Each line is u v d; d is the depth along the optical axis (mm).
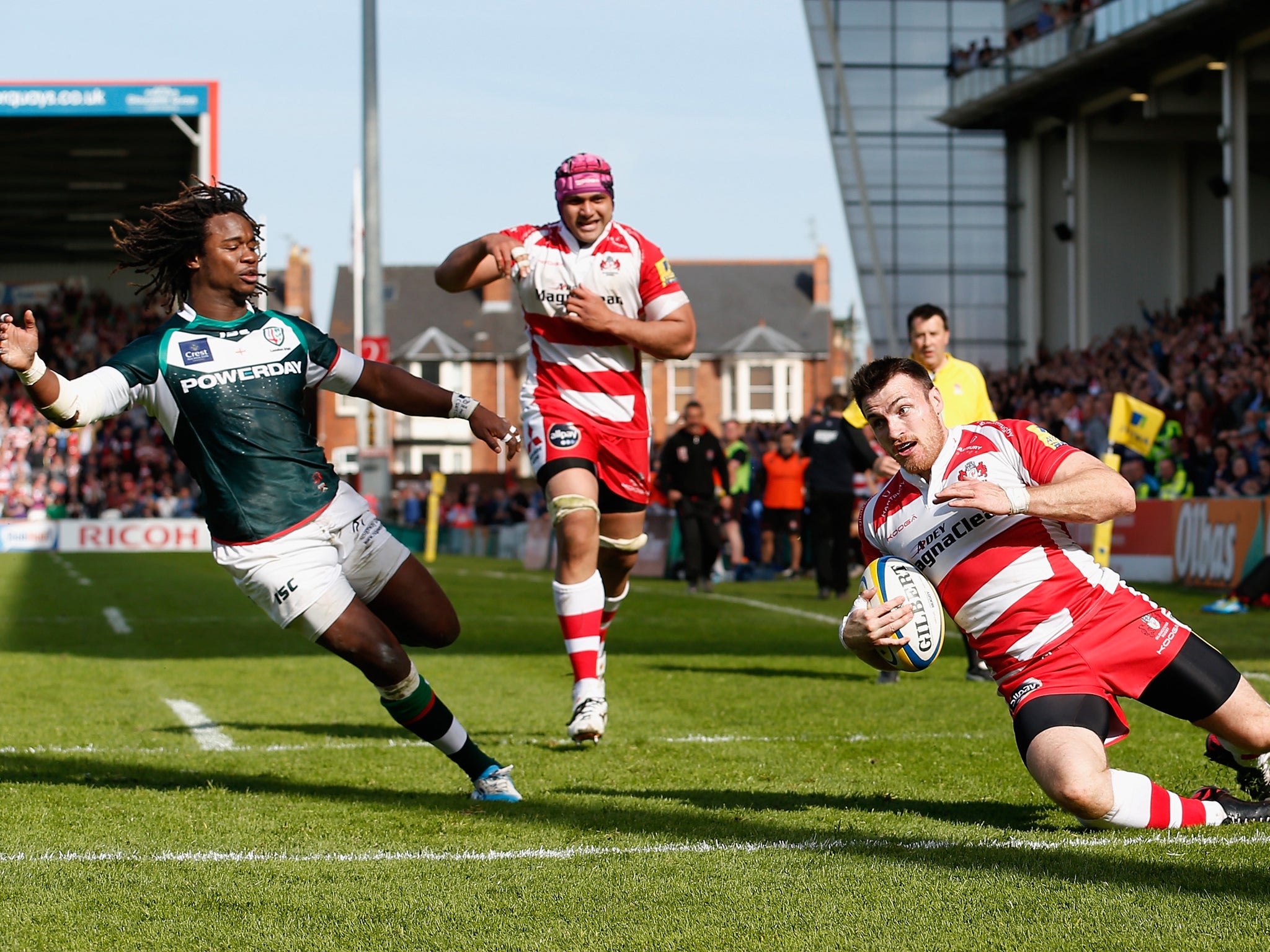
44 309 160250
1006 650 15031
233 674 31344
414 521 143500
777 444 74000
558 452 21906
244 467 16188
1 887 13141
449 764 20016
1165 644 14844
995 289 134375
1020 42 115875
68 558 100062
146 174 138500
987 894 12617
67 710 25719
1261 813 15500
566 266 21750
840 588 53719
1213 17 91312
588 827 15672
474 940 11461
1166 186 121562
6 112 114625
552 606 50844
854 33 134250
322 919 12078
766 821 15961
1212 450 60656
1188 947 11016
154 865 14008
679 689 28062
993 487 14086
